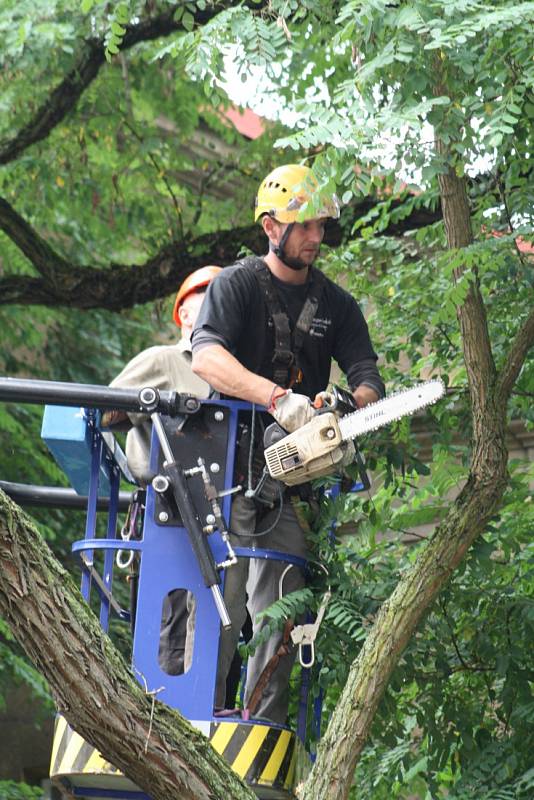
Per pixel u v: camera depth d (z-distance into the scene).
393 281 15.40
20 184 26.59
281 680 12.06
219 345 11.43
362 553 15.66
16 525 8.32
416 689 14.54
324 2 12.41
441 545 11.41
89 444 12.22
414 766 14.88
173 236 24.62
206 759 9.16
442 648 13.13
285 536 12.02
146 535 11.12
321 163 10.51
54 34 21.22
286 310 12.02
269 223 11.98
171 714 9.12
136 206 27.22
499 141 10.27
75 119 25.61
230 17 11.80
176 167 26.50
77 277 22.94
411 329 15.05
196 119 26.75
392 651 11.00
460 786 12.87
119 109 25.67
